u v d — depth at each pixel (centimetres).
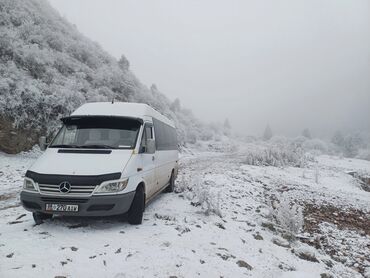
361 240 780
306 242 714
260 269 463
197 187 811
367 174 2227
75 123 648
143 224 591
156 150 739
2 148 1664
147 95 4031
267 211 889
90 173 505
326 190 1414
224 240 562
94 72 3036
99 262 401
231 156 3419
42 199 498
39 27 2653
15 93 1838
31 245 448
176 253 454
